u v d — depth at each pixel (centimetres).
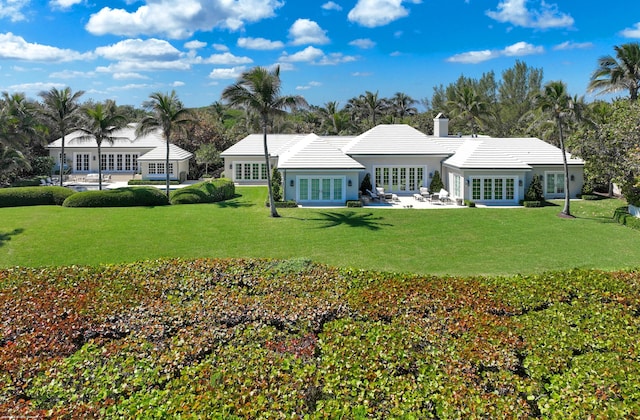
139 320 1018
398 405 696
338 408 683
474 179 3356
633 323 980
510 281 1281
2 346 903
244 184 4744
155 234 2397
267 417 661
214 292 1202
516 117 6656
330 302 1113
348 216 2877
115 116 3884
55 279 1285
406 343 888
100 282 1269
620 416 656
